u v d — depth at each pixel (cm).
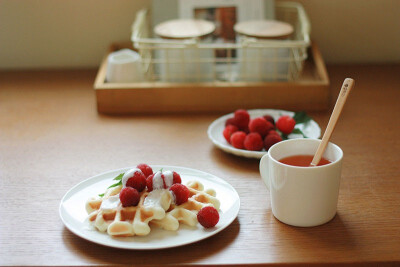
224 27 128
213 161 94
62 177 90
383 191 85
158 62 119
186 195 76
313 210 76
